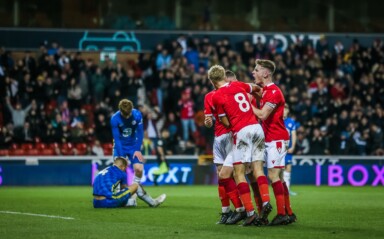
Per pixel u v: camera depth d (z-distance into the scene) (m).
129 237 12.08
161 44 38.47
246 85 14.28
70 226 13.77
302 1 43.03
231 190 14.09
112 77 33.78
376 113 34.81
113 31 39.84
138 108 32.41
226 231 12.93
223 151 14.57
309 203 20.62
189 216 16.06
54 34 39.28
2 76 33.00
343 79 36.69
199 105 33.62
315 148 32.91
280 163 14.02
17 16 39.34
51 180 30.91
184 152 32.50
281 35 40.81
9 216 15.95
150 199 18.61
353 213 17.12
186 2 41.50
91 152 31.72
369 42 41.94
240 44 40.44
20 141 31.89
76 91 33.31
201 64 36.53
